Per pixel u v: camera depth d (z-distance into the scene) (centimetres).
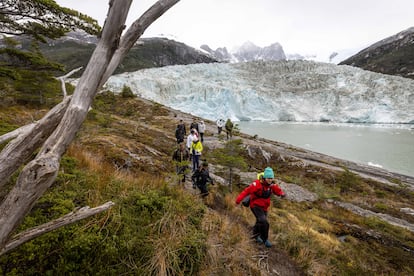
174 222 349
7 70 599
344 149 3491
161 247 293
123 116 3075
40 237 225
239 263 352
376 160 2867
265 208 444
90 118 1410
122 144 974
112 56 99
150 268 264
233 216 557
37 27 532
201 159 1285
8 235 82
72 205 282
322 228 769
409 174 2353
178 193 494
